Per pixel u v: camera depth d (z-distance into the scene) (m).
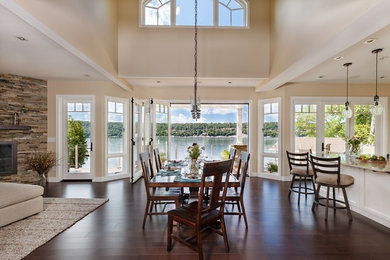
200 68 4.65
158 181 2.51
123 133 5.55
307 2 3.09
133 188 4.46
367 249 2.24
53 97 5.02
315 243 2.35
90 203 3.54
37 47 2.93
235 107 9.32
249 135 5.83
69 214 3.08
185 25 4.61
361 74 4.48
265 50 4.67
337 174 3.14
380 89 5.40
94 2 3.53
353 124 5.43
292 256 2.12
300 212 3.21
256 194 4.09
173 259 2.07
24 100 4.63
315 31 2.89
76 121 5.20
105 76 4.31
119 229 2.67
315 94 5.35
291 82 5.29
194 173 2.78
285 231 2.62
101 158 5.10
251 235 2.52
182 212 2.18
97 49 3.67
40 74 4.43
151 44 4.59
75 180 5.16
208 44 4.64
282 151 5.30
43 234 2.50
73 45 2.93
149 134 5.42
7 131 4.38
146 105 5.29
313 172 3.53
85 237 2.47
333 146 5.40
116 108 5.43
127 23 4.57
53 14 2.50
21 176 4.59
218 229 2.64
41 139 4.90
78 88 5.06
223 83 5.31
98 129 5.09
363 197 3.09
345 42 2.65
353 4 2.21
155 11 4.70
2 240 2.36
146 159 2.98
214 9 4.69
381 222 2.82
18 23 2.28
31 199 3.00
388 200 2.73
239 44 4.66
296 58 3.42
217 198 2.13
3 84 4.34
